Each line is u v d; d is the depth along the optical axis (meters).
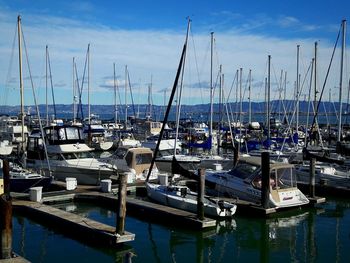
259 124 62.34
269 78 45.66
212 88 39.06
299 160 34.00
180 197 20.41
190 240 16.97
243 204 20.47
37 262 14.28
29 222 18.50
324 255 15.52
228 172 22.91
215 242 16.95
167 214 18.77
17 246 15.68
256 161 21.94
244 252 15.92
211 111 39.19
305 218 20.53
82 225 16.28
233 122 56.16
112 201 21.41
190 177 22.30
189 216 18.14
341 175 25.91
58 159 27.62
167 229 18.11
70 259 14.58
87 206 21.86
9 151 38.12
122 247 15.53
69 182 23.47
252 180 21.30
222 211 18.84
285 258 15.28
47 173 26.23
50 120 62.41
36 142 28.88
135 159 26.17
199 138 50.69
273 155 35.03
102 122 77.38
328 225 19.36
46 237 16.66
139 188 24.22
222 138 52.72
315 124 43.50
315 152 33.91
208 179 23.20
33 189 20.53
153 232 17.72
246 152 39.50
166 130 51.12
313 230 18.58
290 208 21.03
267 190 19.83
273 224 19.34
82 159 28.05
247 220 19.64
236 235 17.81
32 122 61.91
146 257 15.13
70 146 28.33
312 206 22.00
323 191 25.31
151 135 53.31
